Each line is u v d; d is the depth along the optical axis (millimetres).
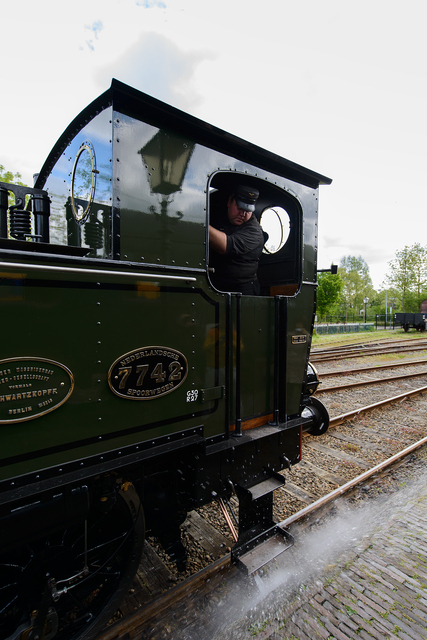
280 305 2434
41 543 1640
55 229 2420
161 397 1741
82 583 1780
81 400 1448
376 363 10688
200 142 1926
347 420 5316
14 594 1623
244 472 2256
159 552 2500
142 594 2145
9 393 1260
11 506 1298
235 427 2162
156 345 1695
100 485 1620
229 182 2561
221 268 2479
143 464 1848
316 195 2719
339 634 1963
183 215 1840
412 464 4012
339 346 14812
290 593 2230
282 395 2461
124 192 1598
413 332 25688
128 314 1580
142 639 1884
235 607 2096
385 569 2447
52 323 1349
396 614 2096
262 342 2301
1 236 1850
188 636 1908
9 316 1245
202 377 1930
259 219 3107
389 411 5852
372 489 3492
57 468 1396
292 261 2822
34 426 1328
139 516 1803
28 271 1278
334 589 2271
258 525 2412
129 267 1584
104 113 1643
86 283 1435
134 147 1637
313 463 3945
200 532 2701
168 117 1750
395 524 2951
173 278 1750
